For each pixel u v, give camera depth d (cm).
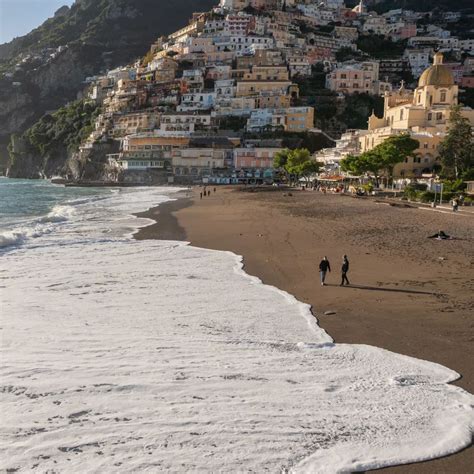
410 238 3347
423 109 9956
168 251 3033
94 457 823
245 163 14662
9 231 3794
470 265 2408
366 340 1423
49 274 2322
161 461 813
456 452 852
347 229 3909
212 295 1948
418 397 1052
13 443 861
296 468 801
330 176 10394
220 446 858
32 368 1179
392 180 8569
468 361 1248
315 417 962
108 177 16950
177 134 16100
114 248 3128
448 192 6412
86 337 1423
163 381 1115
